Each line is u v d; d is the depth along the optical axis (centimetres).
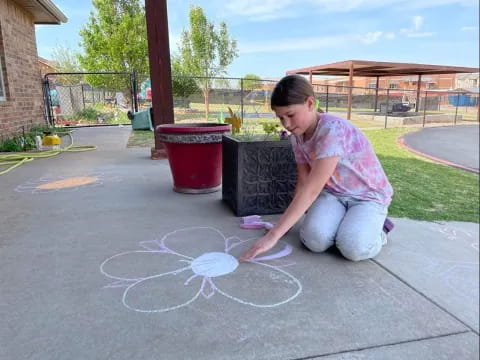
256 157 245
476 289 162
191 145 291
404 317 141
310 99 166
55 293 157
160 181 358
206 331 132
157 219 248
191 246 204
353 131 181
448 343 127
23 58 750
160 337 129
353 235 181
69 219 250
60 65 2023
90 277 170
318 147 173
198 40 1709
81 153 536
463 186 393
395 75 1839
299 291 158
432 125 1262
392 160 556
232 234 221
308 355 120
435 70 1521
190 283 165
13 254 195
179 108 1534
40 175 388
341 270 178
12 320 138
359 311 145
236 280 167
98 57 1630
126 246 204
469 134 949
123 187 335
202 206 276
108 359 118
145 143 648
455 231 240
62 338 128
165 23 437
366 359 119
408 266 184
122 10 1616
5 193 317
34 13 816
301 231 198
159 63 450
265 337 129
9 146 555
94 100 1583
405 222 258
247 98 1489
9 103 652
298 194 175
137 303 149
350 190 194
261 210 256
